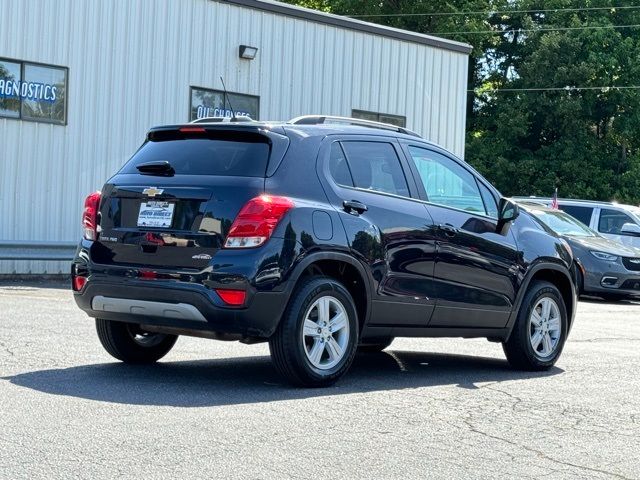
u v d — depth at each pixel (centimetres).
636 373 872
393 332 788
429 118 2520
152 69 1961
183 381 732
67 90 1841
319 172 741
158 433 555
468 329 838
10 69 1766
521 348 869
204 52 2042
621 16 5006
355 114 2345
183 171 726
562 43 4762
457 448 554
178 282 692
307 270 726
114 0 1898
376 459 521
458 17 4831
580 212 2228
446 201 834
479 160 4778
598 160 4872
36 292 1469
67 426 562
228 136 738
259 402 660
